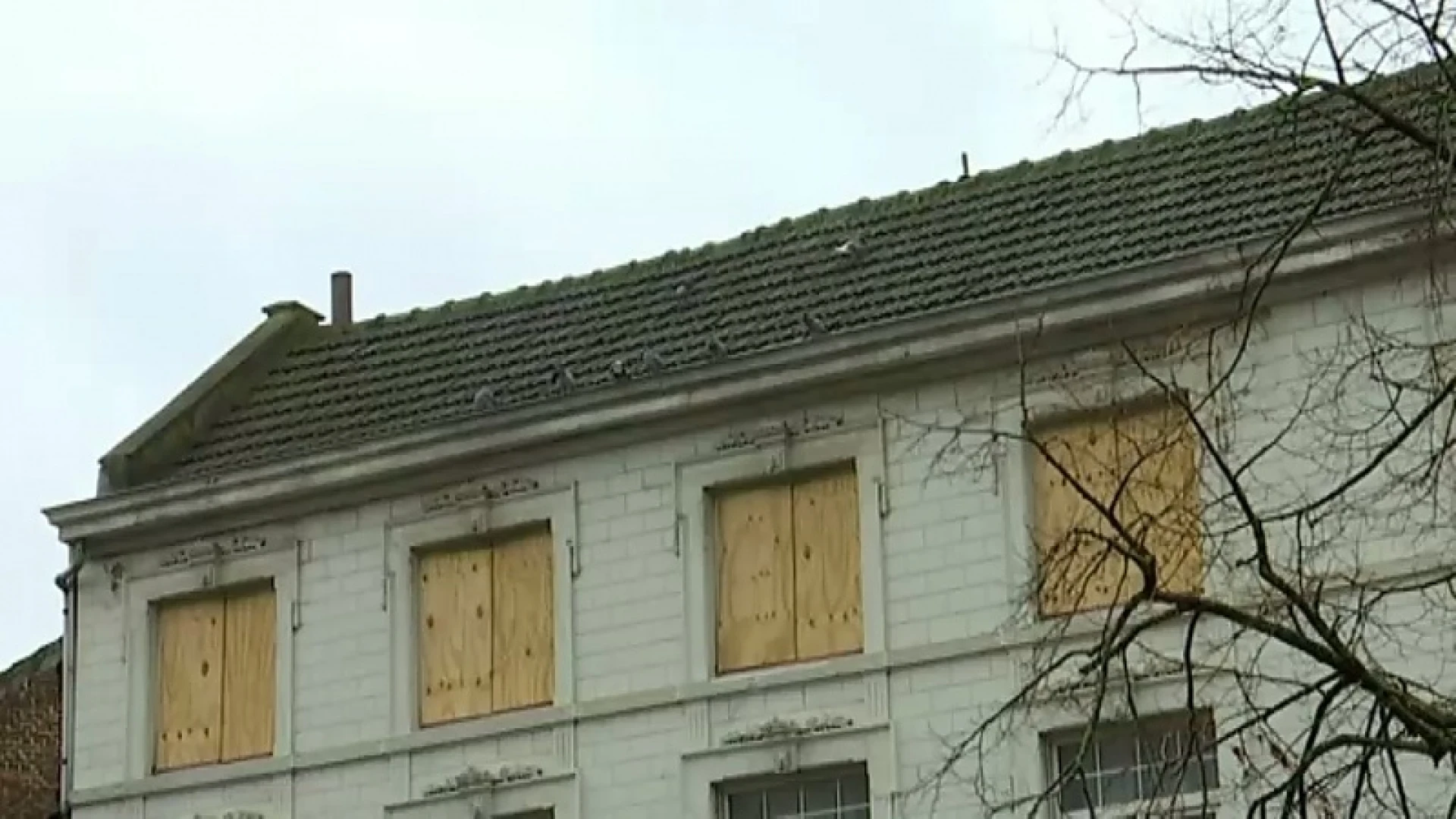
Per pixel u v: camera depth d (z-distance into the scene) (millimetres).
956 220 43438
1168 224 40406
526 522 41656
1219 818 34312
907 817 37875
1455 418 22281
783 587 39844
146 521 44188
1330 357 32000
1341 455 34844
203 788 43062
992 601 38031
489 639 41719
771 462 40000
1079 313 37812
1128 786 36375
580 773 40344
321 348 48250
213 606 44000
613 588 40812
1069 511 37750
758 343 42250
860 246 43812
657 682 40156
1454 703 23125
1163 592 22828
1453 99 21656
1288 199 39562
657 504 40750
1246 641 34812
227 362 47531
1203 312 37219
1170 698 35844
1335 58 21469
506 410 41688
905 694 38375
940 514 38750
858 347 39406
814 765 38812
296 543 43344
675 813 39531
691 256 46156
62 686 47281
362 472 42719
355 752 42062
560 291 47000
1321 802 25938
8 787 51000
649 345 43781
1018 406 37281
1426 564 34719
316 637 42844
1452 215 23984
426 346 47062
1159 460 35125
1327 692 24047
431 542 42312
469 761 41281
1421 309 35812
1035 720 37062
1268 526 35438
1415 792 33781
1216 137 42250
